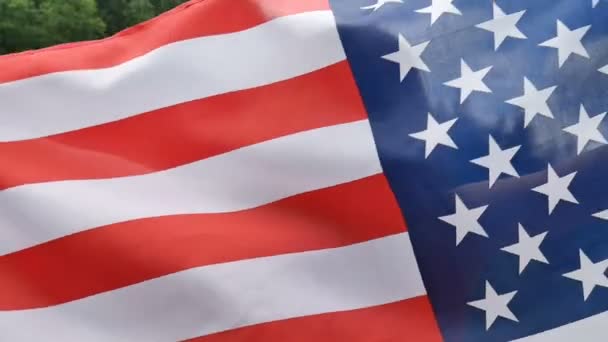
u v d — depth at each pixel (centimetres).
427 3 355
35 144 347
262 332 327
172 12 369
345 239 337
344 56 354
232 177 346
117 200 339
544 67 338
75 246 332
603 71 334
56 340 324
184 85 358
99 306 328
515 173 331
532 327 324
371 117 347
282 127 350
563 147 331
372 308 330
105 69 361
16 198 335
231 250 333
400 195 338
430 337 327
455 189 334
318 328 328
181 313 329
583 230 325
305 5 362
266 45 362
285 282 332
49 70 357
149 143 351
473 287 329
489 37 345
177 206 340
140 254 330
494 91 339
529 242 328
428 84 345
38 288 329
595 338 321
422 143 340
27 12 2703
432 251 333
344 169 342
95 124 353
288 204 343
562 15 341
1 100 352
